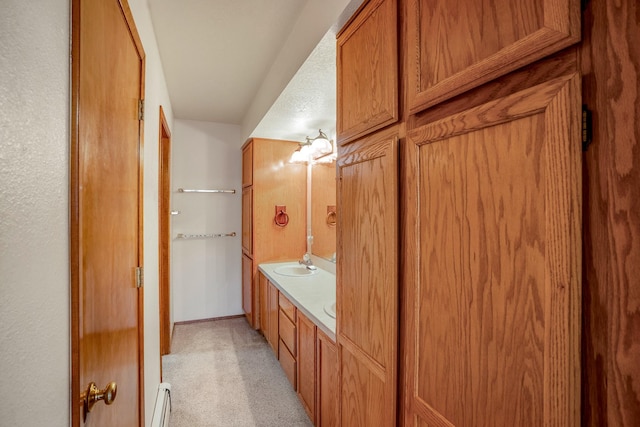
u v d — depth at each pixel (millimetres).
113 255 911
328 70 1707
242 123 3725
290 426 1956
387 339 984
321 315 1764
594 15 486
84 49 667
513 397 593
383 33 1025
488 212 646
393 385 954
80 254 618
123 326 1026
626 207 451
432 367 808
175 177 3570
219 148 3756
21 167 433
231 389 2348
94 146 737
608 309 470
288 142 3328
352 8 1209
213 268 3740
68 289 584
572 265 501
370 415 1092
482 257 660
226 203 3791
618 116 458
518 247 584
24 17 439
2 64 390
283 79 1991
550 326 528
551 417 525
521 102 572
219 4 1625
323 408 1702
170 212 3086
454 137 735
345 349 1294
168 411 1986
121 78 993
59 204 550
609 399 469
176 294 3598
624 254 453
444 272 767
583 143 495
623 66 453
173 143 3559
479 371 668
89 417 700
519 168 581
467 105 725
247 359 2803
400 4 962
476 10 686
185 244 3621
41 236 488
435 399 796
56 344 535
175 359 2799
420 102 857
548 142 528
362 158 1134
